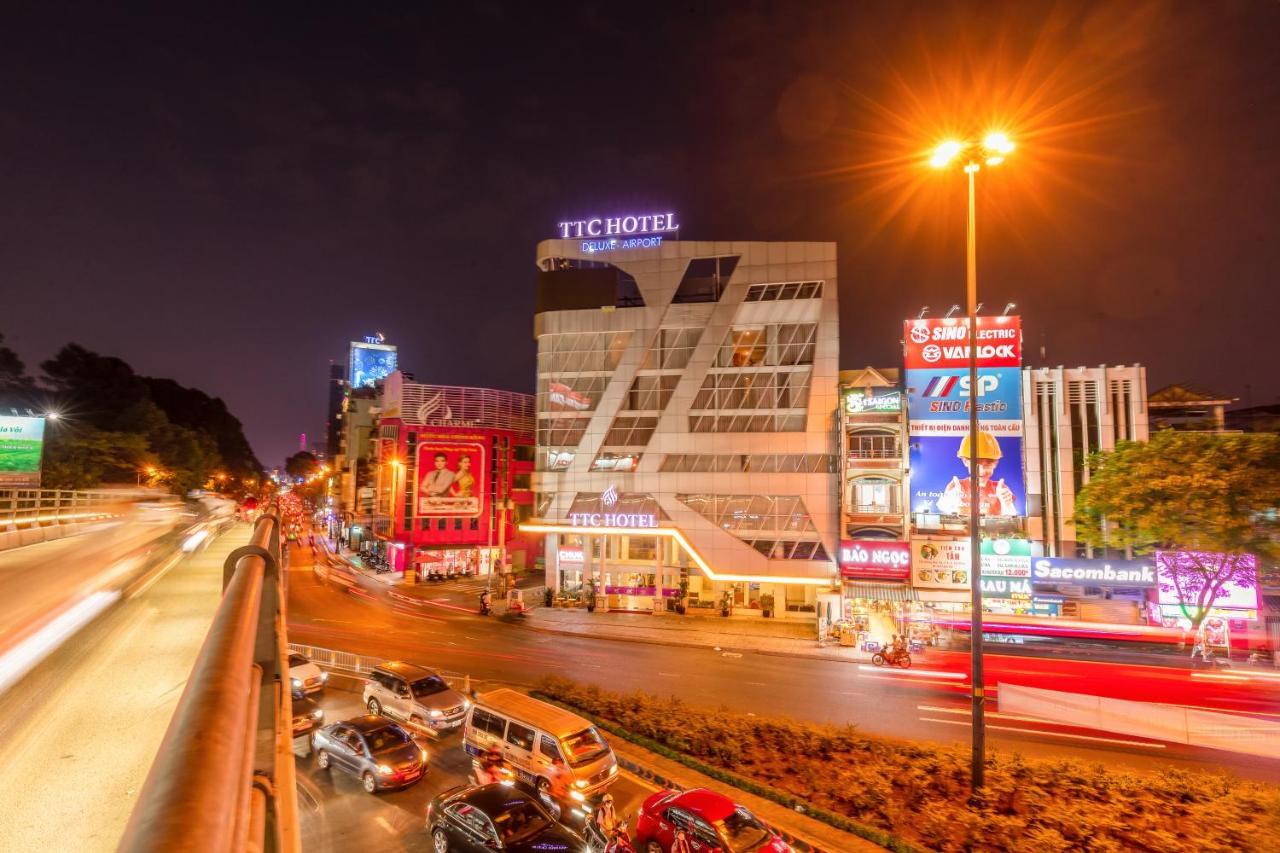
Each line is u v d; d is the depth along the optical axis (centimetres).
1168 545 3844
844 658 3541
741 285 5062
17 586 1202
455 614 4769
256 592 376
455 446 6712
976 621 1733
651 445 5062
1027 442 4509
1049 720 2445
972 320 1897
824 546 4694
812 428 4809
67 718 575
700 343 5075
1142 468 3447
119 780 470
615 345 5266
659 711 2289
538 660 3400
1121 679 3023
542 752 1792
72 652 770
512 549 7069
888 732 2372
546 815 1484
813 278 4956
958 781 1755
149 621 928
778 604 4772
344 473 10100
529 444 7406
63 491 2791
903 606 3912
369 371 18688
